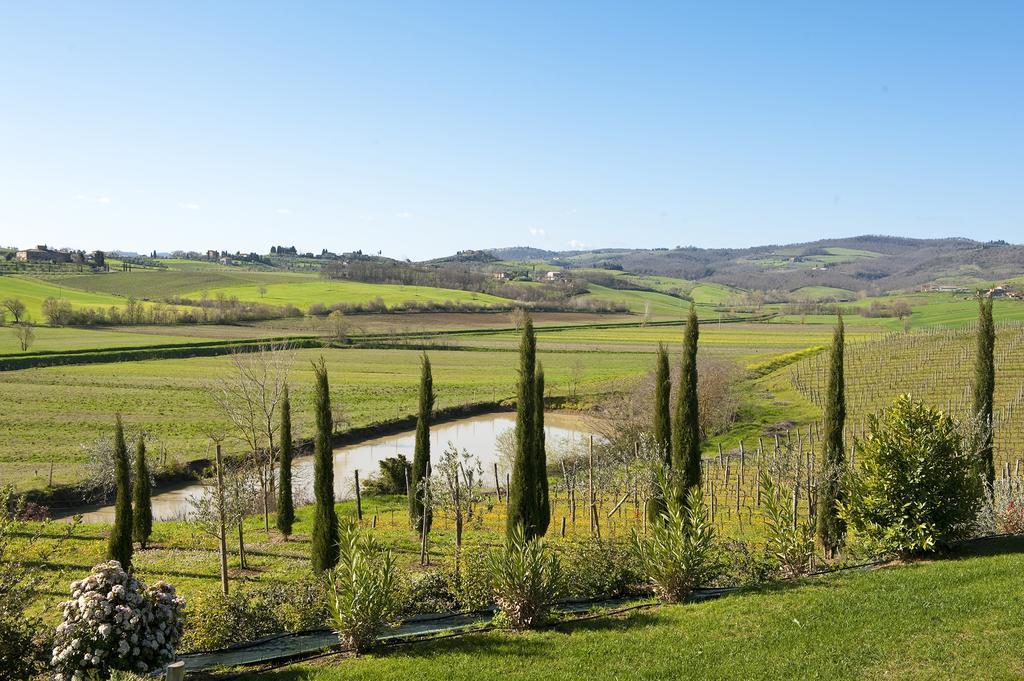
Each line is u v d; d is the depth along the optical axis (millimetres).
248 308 158125
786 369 101188
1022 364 80125
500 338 149625
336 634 18328
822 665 13047
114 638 14828
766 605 16234
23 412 72688
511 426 80625
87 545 32781
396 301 187000
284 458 36625
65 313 138625
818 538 28297
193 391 87250
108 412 74688
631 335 157500
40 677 15570
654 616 16688
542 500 30312
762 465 32219
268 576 29422
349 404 85625
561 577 17891
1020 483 26438
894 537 19125
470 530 36656
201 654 17453
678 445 27375
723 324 184000
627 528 34344
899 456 19453
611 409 65312
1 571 15844
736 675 13062
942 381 75938
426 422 35656
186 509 47375
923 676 12328
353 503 44875
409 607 20312
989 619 14125
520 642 15664
